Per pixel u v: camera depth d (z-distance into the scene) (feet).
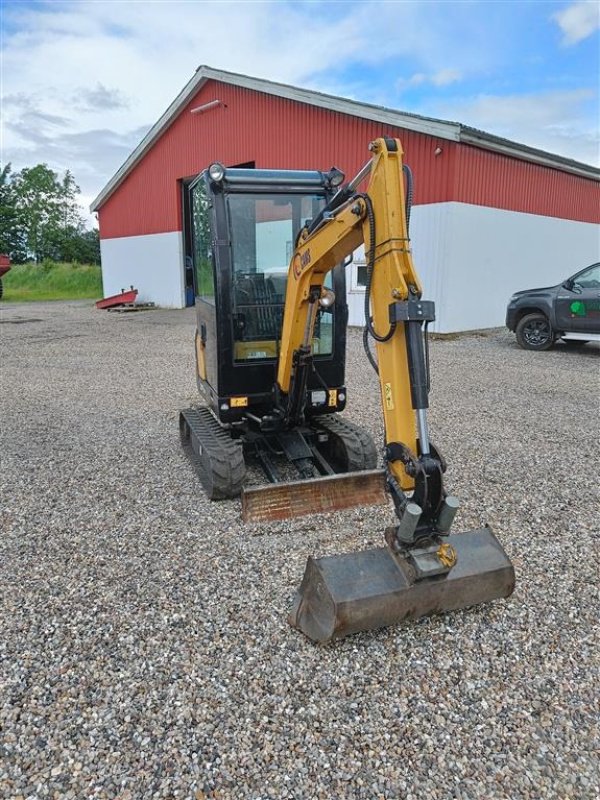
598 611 9.77
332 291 13.66
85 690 8.00
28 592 10.30
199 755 6.99
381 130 43.14
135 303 72.43
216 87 56.03
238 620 9.49
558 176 51.78
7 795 6.45
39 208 167.53
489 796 6.51
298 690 8.02
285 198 13.89
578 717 7.61
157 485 15.01
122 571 10.95
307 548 11.70
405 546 8.54
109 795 6.48
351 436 14.71
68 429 20.26
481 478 15.43
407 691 8.02
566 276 56.54
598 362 32.65
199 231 15.58
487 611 9.71
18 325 53.52
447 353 35.50
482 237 44.14
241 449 14.08
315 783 6.64
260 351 14.25
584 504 13.85
